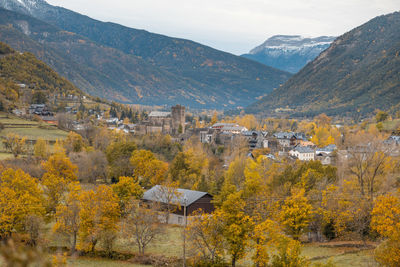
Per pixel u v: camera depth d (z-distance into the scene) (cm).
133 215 8206
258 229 7150
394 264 6275
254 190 10144
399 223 6775
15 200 8269
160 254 7606
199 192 10119
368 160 11094
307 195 10106
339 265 7150
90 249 7744
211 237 7300
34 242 7775
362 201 8931
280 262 6341
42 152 17512
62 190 9719
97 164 15700
